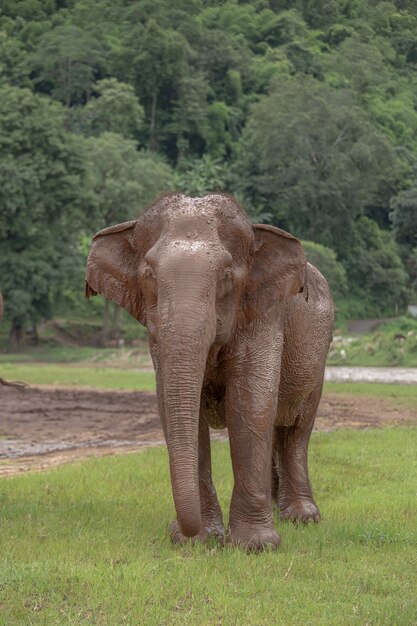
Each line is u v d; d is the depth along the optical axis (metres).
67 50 126.12
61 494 9.50
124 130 106.19
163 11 145.50
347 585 6.31
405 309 95.50
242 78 136.25
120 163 73.94
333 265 80.94
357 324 86.88
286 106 101.44
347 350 41.47
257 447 7.20
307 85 103.38
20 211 59.81
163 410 6.90
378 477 10.85
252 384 7.19
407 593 6.14
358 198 101.25
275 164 101.94
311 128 98.81
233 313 6.93
